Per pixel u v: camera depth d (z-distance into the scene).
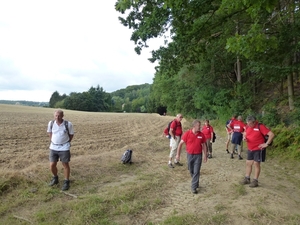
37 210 4.93
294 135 10.88
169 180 7.14
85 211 4.82
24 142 12.58
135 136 17.23
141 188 6.27
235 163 9.57
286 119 13.21
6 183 5.78
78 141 13.91
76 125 23.39
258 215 4.72
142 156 10.16
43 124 22.12
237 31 14.94
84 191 6.05
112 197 5.52
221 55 20.69
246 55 6.31
